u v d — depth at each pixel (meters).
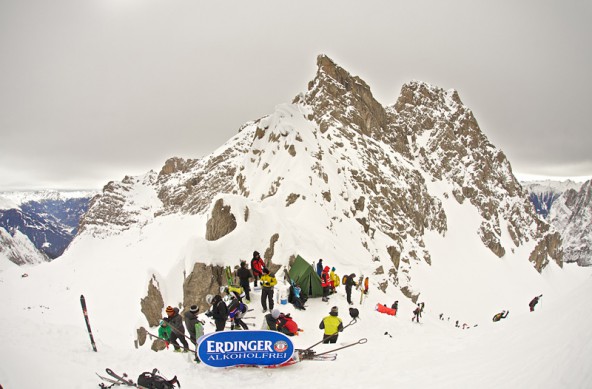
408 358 15.70
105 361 14.36
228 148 164.88
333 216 56.81
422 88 153.50
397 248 70.69
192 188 156.00
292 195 55.00
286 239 35.03
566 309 14.62
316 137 76.69
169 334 16.45
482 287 93.56
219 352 14.33
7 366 11.62
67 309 87.44
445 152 138.38
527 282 106.75
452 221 118.19
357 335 21.72
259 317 20.22
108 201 179.75
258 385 13.08
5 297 102.56
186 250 31.75
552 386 8.80
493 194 137.12
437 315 73.50
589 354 9.12
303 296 23.94
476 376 11.37
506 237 127.81
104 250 137.88
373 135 109.31
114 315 79.62
